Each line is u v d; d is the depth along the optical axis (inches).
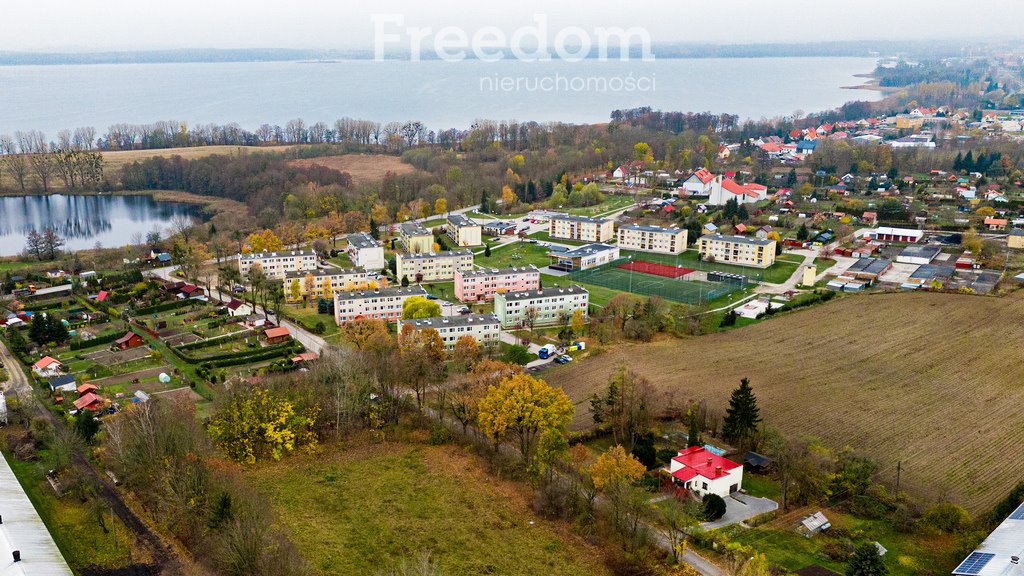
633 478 6840.6
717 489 7190.0
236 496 6446.9
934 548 6328.7
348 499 7209.6
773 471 7775.6
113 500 7101.4
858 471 7313.0
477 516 6929.1
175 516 6604.3
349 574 5989.2
